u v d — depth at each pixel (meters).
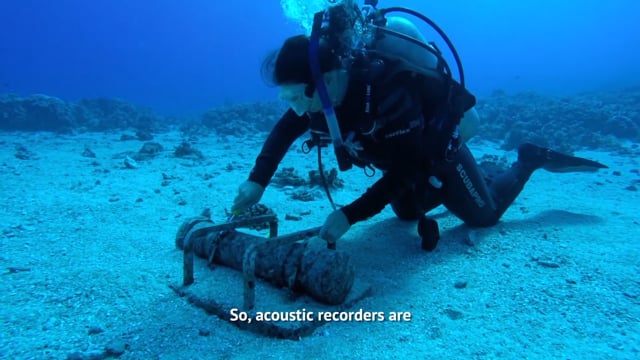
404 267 3.25
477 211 3.94
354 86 2.36
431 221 3.53
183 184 6.45
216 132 17.36
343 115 2.44
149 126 19.28
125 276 2.96
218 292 2.64
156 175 7.25
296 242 2.80
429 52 2.94
